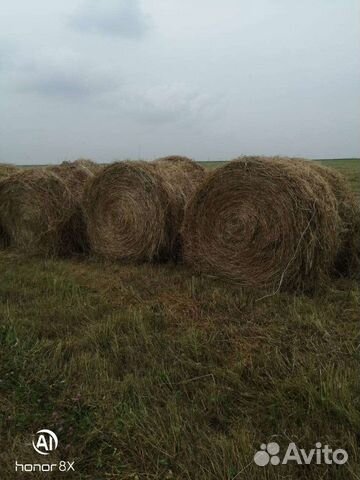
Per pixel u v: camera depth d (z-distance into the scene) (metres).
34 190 7.37
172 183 6.70
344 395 2.66
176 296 4.92
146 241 6.50
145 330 3.86
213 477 2.15
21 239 7.73
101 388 2.95
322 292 4.91
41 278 5.70
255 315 4.27
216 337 3.76
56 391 2.94
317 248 4.87
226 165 5.41
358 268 5.59
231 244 5.41
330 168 6.06
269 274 5.09
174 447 2.34
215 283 5.43
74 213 7.45
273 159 5.28
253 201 5.19
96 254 7.12
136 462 2.29
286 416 2.60
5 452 2.40
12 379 3.07
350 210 5.62
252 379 3.03
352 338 3.62
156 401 2.81
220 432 2.52
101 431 2.51
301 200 4.82
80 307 4.52
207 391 2.89
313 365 3.12
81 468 2.30
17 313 4.36
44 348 3.55
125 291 5.11
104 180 6.90
